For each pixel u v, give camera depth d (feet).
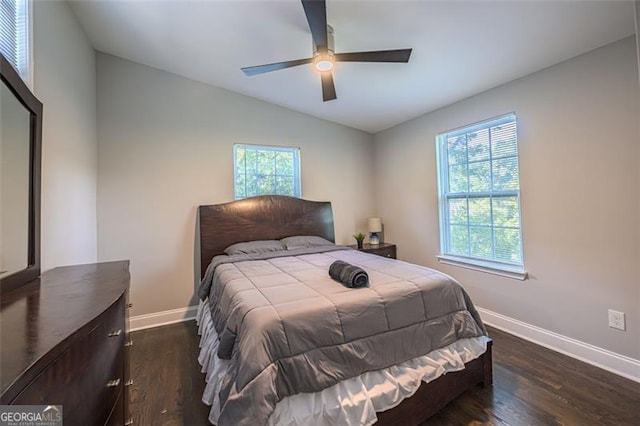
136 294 10.04
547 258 8.00
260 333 4.41
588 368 6.97
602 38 6.57
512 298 8.89
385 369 5.14
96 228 9.33
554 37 6.67
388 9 6.37
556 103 7.70
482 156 9.87
